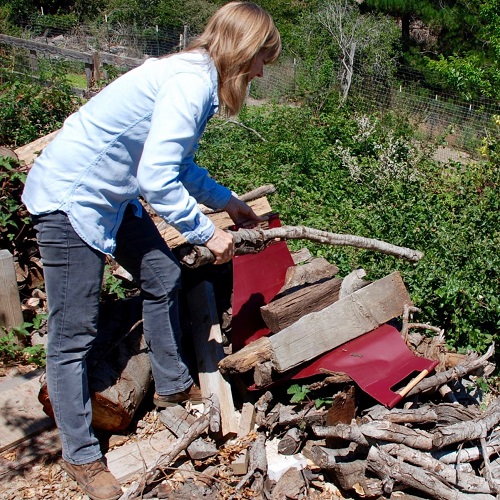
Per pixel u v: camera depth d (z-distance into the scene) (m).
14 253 4.76
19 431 3.38
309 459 3.28
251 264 3.71
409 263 5.39
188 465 3.21
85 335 2.93
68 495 3.07
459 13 21.09
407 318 3.74
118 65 13.13
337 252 5.69
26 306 4.51
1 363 3.98
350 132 10.88
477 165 9.38
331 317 3.45
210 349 3.55
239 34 2.73
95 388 3.17
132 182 2.87
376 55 16.62
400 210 6.62
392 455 3.08
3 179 4.66
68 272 2.82
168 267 3.13
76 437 2.97
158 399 3.41
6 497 3.03
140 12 23.70
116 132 2.74
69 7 27.31
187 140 2.69
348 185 8.55
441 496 2.98
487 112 13.97
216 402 3.32
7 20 22.09
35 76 12.31
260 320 3.68
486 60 17.77
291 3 23.73
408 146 9.85
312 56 17.03
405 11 21.39
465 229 6.15
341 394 3.22
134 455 3.24
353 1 20.25
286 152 9.44
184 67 2.71
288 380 3.36
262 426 3.39
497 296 5.13
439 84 17.48
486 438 3.26
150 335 3.27
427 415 3.21
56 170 2.76
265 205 4.16
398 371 3.31
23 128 7.83
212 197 3.38
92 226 2.80
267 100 15.49
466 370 3.46
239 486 3.05
